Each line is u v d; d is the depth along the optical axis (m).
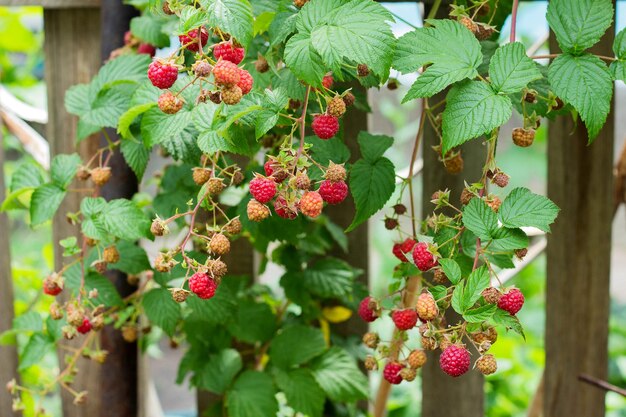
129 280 1.25
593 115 0.93
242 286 1.33
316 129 0.96
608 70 0.93
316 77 0.93
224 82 0.90
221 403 1.35
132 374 1.29
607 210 1.28
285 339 1.29
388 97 3.39
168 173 1.25
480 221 0.95
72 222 1.16
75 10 1.29
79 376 1.34
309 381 1.26
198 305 1.18
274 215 1.17
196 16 0.92
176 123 1.02
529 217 0.94
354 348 1.36
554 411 1.34
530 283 2.62
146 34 1.18
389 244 2.92
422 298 0.92
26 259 1.87
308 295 1.30
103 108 1.13
